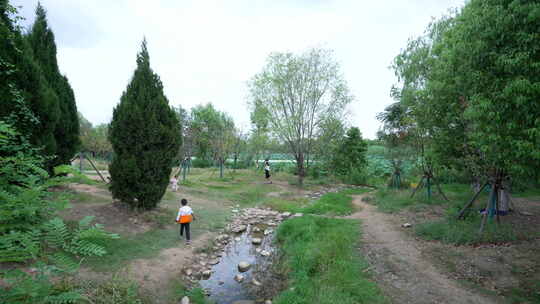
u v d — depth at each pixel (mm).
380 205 12859
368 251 6922
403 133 14695
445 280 5277
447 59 8203
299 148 19750
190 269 6203
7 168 3102
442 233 7625
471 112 5680
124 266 5520
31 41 10172
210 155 30219
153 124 8531
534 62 4410
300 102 19047
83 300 3918
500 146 5523
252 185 19312
